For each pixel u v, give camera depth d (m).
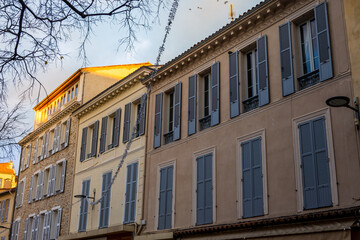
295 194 11.26
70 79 27.23
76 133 24.86
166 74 17.64
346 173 10.19
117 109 20.94
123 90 20.83
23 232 29.27
